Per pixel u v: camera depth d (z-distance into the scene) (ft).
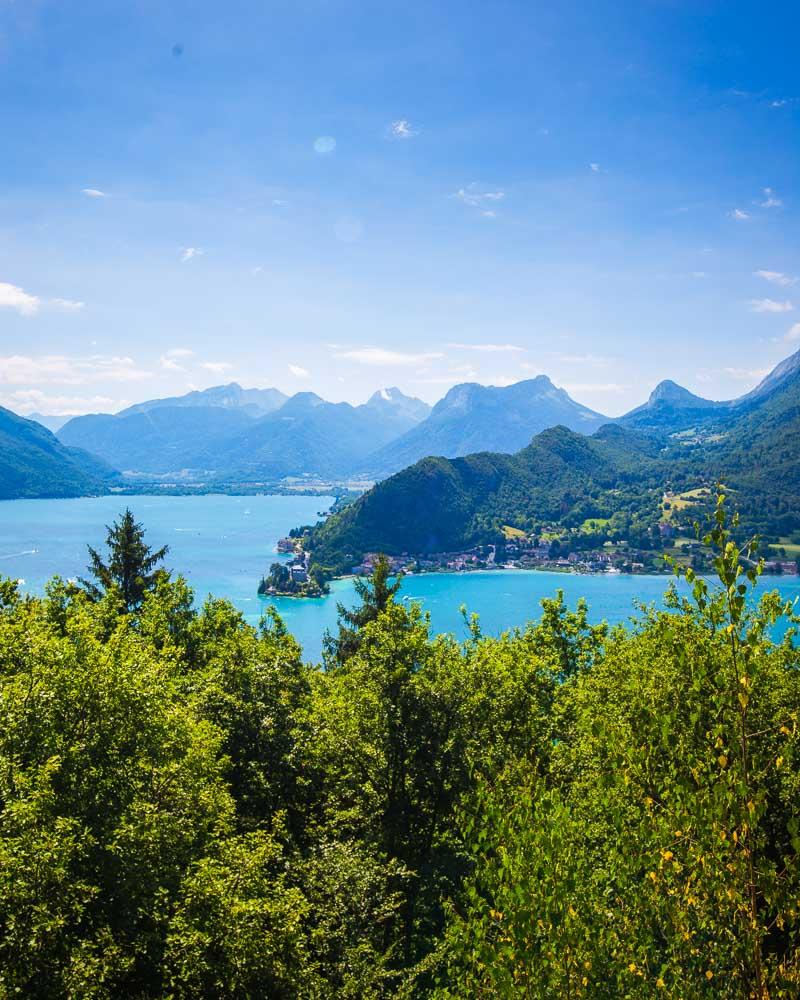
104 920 55.47
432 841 96.84
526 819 31.09
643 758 27.96
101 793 60.75
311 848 84.74
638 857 27.45
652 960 29.09
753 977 25.14
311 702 116.26
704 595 24.98
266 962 58.70
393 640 97.35
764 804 23.95
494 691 102.17
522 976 28.71
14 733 58.59
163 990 57.21
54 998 46.16
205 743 75.56
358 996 66.95
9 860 45.96
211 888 60.18
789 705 66.08
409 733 94.07
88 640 71.41
